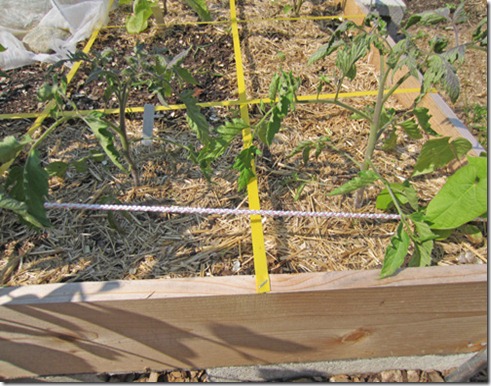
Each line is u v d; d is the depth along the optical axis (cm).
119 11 260
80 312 111
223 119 183
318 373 145
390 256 112
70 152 167
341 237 141
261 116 184
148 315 113
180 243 138
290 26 246
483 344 137
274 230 142
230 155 168
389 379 145
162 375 141
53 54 222
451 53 104
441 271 114
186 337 123
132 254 135
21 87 203
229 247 137
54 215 145
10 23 239
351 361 141
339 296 113
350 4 249
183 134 177
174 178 159
